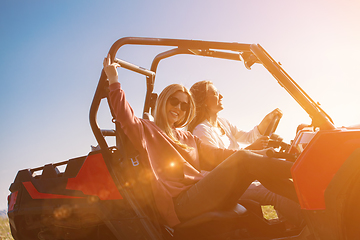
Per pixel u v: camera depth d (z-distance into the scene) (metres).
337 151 1.33
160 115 1.94
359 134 1.34
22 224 1.87
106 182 1.62
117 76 1.71
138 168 1.63
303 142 1.67
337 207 1.28
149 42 1.86
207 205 1.57
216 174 1.56
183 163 1.78
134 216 1.58
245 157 1.51
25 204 1.83
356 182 1.26
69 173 1.74
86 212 1.63
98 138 1.66
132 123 1.65
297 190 1.35
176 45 1.90
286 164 1.44
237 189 1.60
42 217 1.78
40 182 1.82
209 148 2.07
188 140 2.06
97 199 1.62
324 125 1.45
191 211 1.60
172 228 1.65
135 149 1.66
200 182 1.62
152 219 1.61
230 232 1.67
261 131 2.72
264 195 2.05
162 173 1.74
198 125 2.58
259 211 1.74
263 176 1.47
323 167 1.33
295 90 1.54
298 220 1.79
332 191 1.29
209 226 1.63
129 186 1.61
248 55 1.87
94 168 1.66
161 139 1.80
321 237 1.32
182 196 1.65
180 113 1.97
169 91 1.94
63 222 1.73
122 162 1.65
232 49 1.87
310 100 1.55
